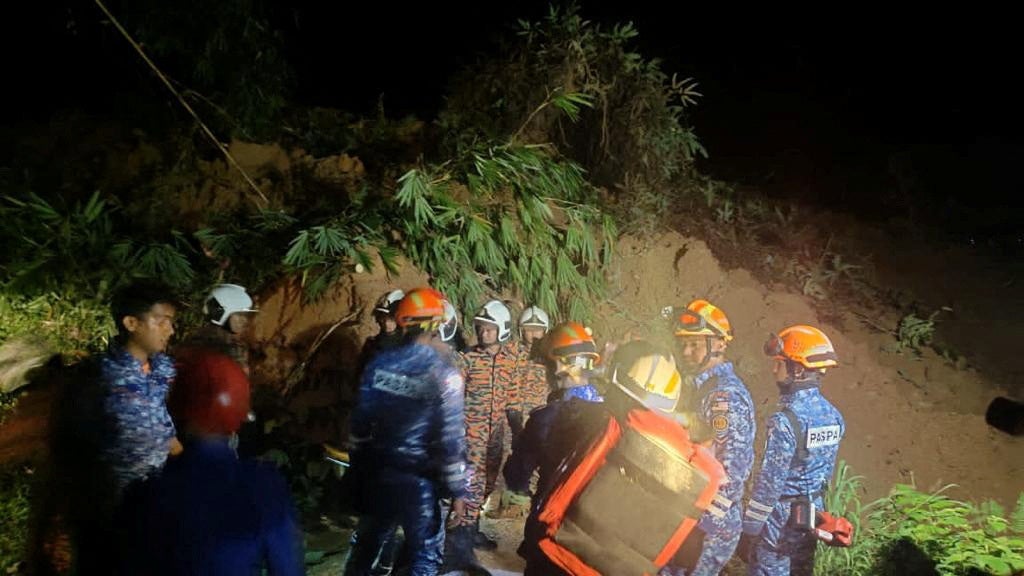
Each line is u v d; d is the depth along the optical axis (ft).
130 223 26.68
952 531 22.74
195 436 10.20
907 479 25.80
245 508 10.08
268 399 24.53
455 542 20.36
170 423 14.76
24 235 23.44
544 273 27.22
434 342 17.58
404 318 16.31
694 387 16.05
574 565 11.93
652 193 33.63
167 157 30.22
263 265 25.98
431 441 15.90
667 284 29.76
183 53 33.53
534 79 34.35
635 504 11.90
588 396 17.56
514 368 21.57
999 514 24.08
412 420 15.83
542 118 34.40
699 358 16.16
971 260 43.68
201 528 9.87
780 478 15.62
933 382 30.81
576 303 27.37
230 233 26.37
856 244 42.80
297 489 23.40
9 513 17.49
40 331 20.65
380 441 15.93
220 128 33.47
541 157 29.40
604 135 34.86
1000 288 40.40
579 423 13.05
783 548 16.05
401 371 15.94
